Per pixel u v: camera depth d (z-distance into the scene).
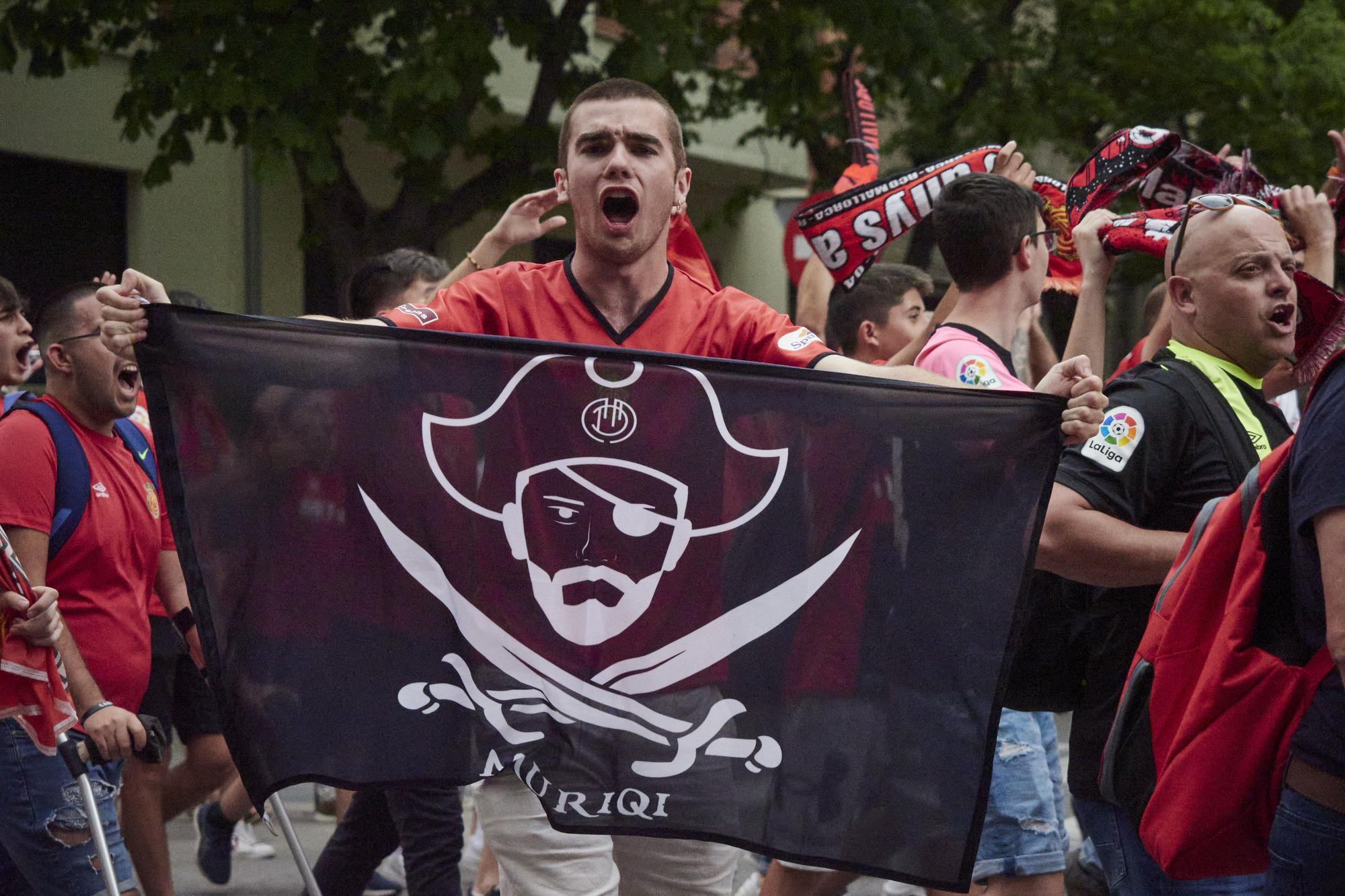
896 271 5.79
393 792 4.36
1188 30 13.71
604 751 2.99
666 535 3.01
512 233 4.37
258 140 9.51
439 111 10.19
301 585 2.97
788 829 2.96
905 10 11.04
